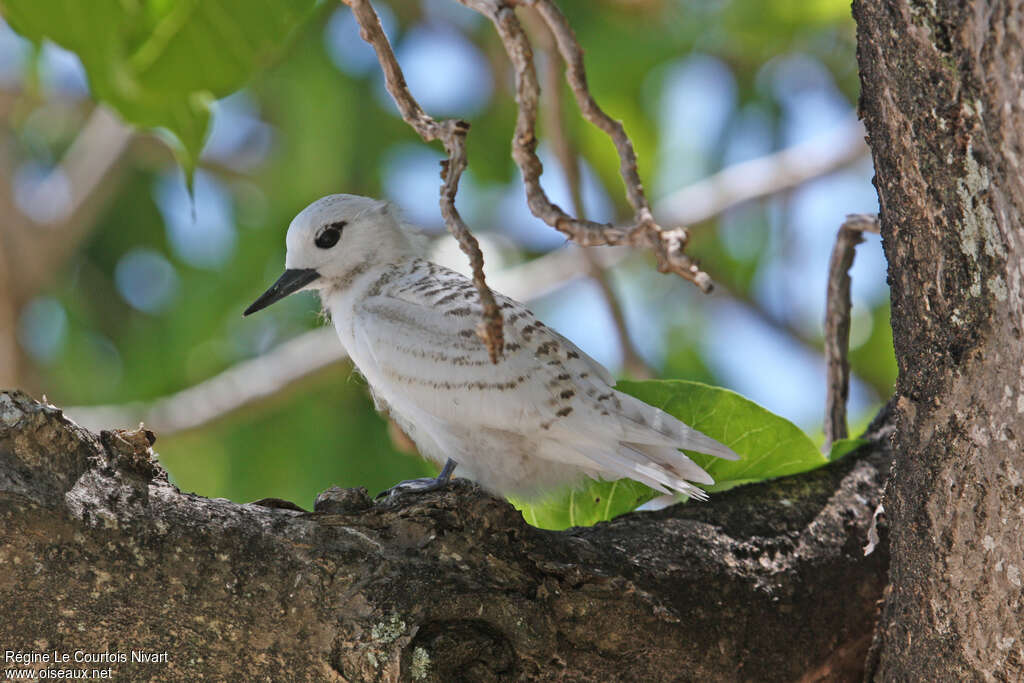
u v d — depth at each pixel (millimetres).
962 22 4941
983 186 5152
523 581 6223
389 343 8102
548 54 11750
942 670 6180
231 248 15938
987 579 5754
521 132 4926
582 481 8141
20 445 5559
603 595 6410
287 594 5754
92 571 5477
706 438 7445
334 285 9336
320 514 6047
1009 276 5148
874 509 7707
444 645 5887
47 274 16031
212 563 5660
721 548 7090
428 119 5539
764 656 6914
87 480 5629
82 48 9062
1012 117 4734
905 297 5855
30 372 16141
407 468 14141
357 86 15188
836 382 8758
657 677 6688
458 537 6148
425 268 8953
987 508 5641
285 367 14188
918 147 5387
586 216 12453
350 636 5777
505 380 7695
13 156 18047
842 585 7227
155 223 17375
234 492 14492
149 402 15328
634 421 7594
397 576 5910
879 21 5379
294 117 14867
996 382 5410
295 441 14586
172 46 8930
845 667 7199
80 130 18656
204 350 15352
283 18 8891
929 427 5859
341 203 9352
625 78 15062
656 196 15977
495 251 16453
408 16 15922
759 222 17156
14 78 16094
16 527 5371
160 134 10133
